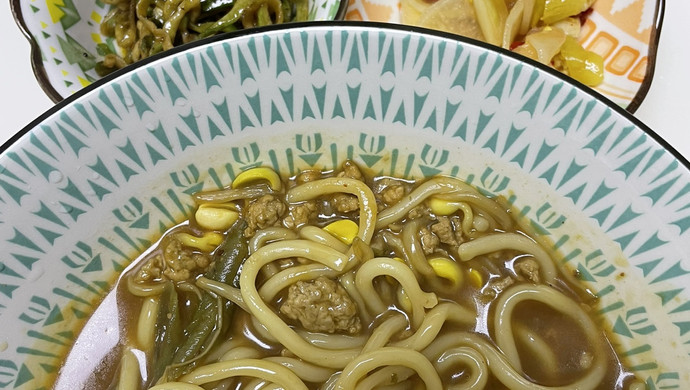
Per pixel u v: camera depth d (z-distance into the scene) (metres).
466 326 0.17
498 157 0.16
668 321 0.16
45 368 0.16
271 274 0.17
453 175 0.17
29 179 0.15
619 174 0.15
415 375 0.17
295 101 0.16
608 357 0.17
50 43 0.23
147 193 0.17
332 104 0.16
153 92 0.15
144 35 0.25
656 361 0.16
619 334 0.17
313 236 0.17
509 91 0.15
